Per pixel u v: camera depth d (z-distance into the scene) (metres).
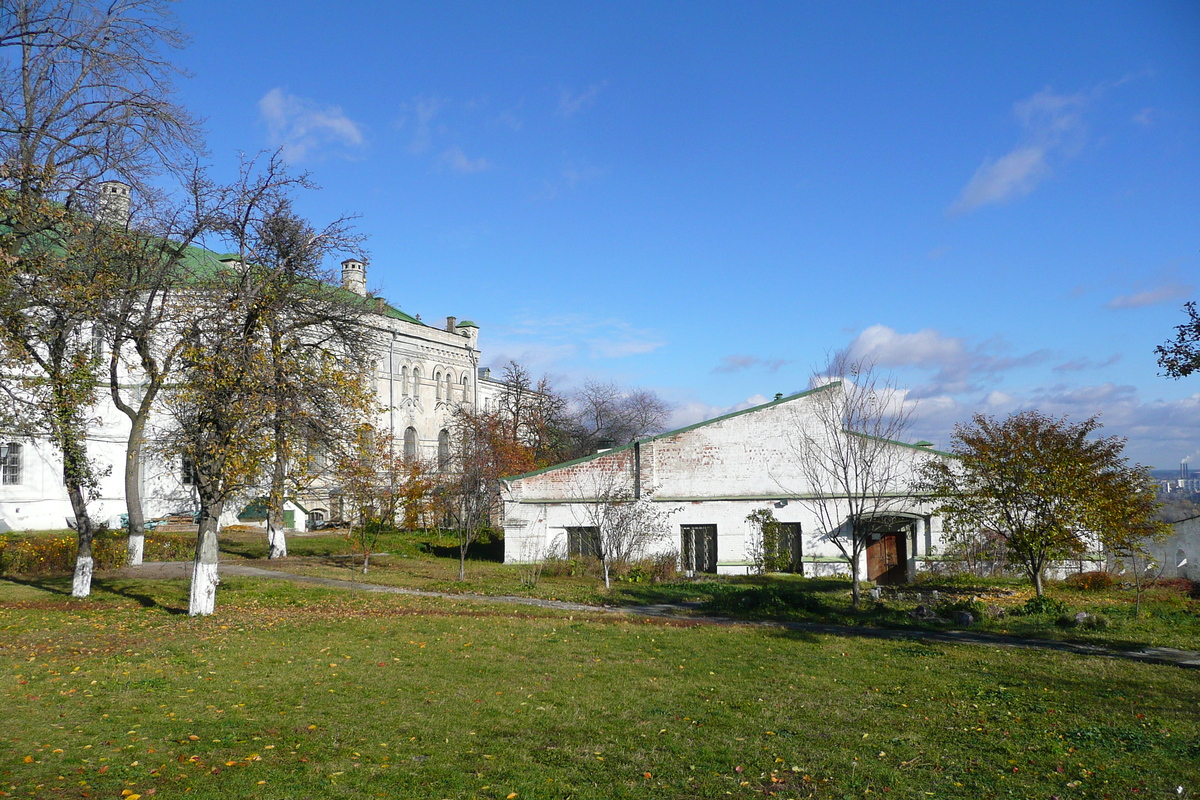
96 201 18.58
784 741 8.87
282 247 22.52
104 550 25.02
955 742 8.95
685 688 11.27
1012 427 22.41
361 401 19.91
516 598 21.55
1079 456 21.38
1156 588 25.30
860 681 12.04
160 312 20.17
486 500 31.64
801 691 11.30
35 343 18.25
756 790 7.42
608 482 31.72
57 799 6.63
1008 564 25.09
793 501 30.12
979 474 22.83
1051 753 8.56
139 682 10.73
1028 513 21.94
